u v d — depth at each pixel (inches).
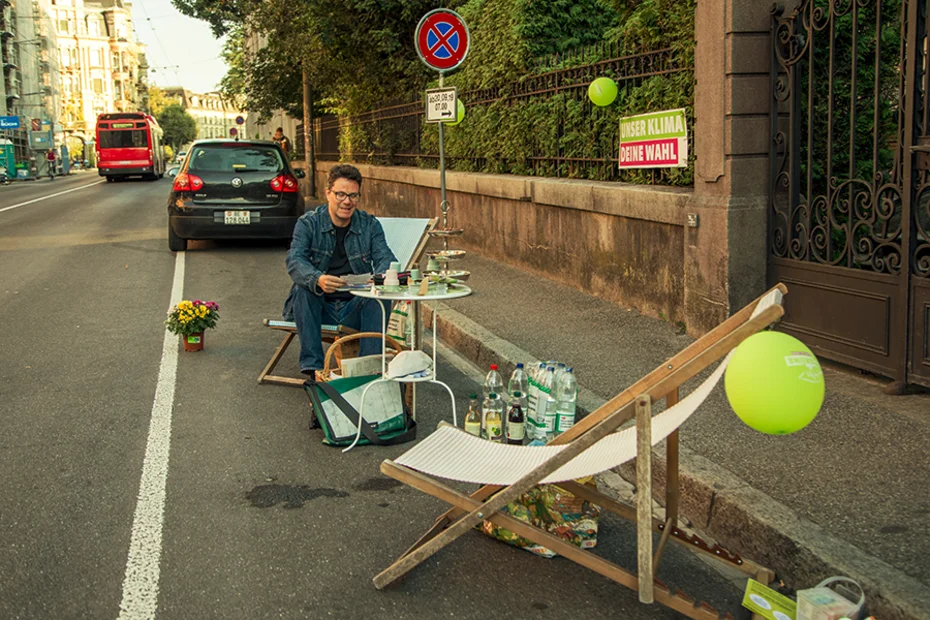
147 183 1768.0
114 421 214.1
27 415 218.1
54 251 547.5
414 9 660.1
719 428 187.6
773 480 158.4
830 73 224.2
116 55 5098.4
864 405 200.4
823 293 230.4
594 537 148.6
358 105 781.9
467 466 137.9
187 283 424.5
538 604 129.5
